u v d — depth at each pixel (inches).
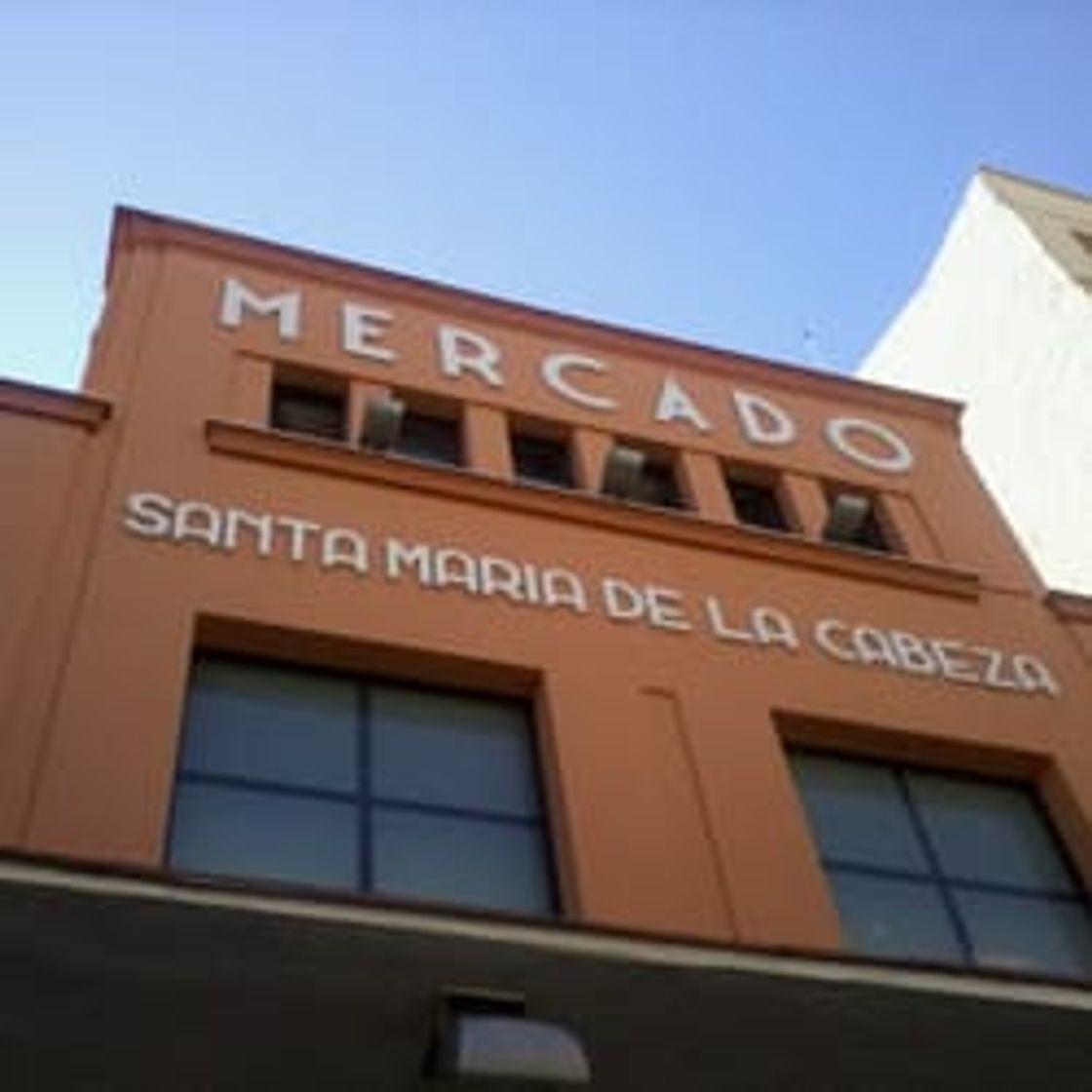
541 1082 280.8
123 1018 281.7
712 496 545.6
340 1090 292.8
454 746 400.2
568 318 611.5
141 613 384.2
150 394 474.3
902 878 419.8
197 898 284.2
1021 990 336.5
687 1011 312.0
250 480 449.1
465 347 571.5
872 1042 327.3
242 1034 287.1
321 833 362.9
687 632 458.0
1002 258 905.5
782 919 370.3
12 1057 277.3
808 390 636.1
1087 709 495.8
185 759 364.8
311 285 569.3
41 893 276.1
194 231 565.0
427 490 473.7
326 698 396.8
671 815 388.2
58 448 430.3
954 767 463.8
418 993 294.5
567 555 471.8
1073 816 449.7
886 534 575.8
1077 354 821.2
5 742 334.0
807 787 435.8
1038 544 842.8
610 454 523.2
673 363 616.7
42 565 386.0
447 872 367.2
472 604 434.3
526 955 300.7
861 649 482.3
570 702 411.2
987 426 902.4
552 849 380.2
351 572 427.8
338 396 529.0
